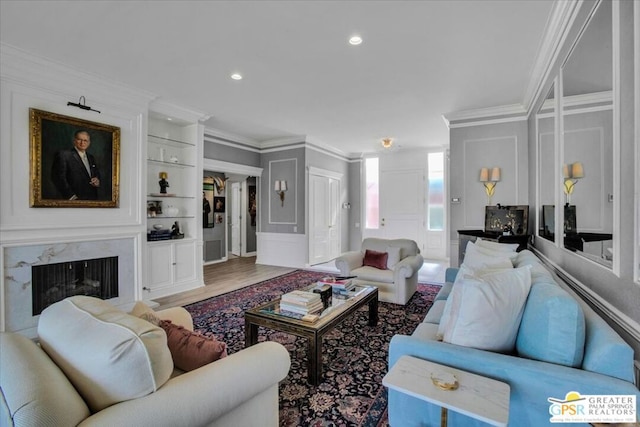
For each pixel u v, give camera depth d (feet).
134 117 12.48
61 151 10.32
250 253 27.04
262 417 4.41
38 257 9.86
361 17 7.76
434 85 11.91
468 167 15.37
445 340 4.94
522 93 12.72
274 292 14.61
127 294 12.13
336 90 12.45
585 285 6.12
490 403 3.51
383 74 10.98
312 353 6.93
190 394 3.37
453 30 8.30
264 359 4.28
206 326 10.37
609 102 4.88
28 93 9.64
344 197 26.18
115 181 11.73
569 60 7.21
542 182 10.62
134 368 3.10
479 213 15.16
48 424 2.48
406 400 4.81
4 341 3.51
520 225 13.38
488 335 4.61
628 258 4.30
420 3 7.22
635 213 4.01
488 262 8.03
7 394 2.63
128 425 2.84
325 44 9.02
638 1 3.83
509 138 14.52
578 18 6.49
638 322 4.03
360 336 9.55
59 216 10.34
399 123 17.26
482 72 10.80
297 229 20.92
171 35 8.58
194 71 10.77
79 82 10.77
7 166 9.23
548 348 4.17
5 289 9.23
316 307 7.99
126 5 7.30
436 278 17.52
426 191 24.25
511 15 7.64
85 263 11.04
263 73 10.93
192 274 15.28
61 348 3.42
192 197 15.62
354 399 6.41
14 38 8.70
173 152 15.57
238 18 7.81
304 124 17.51
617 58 4.54
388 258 13.53
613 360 3.67
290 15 7.69
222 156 19.24
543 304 4.38
